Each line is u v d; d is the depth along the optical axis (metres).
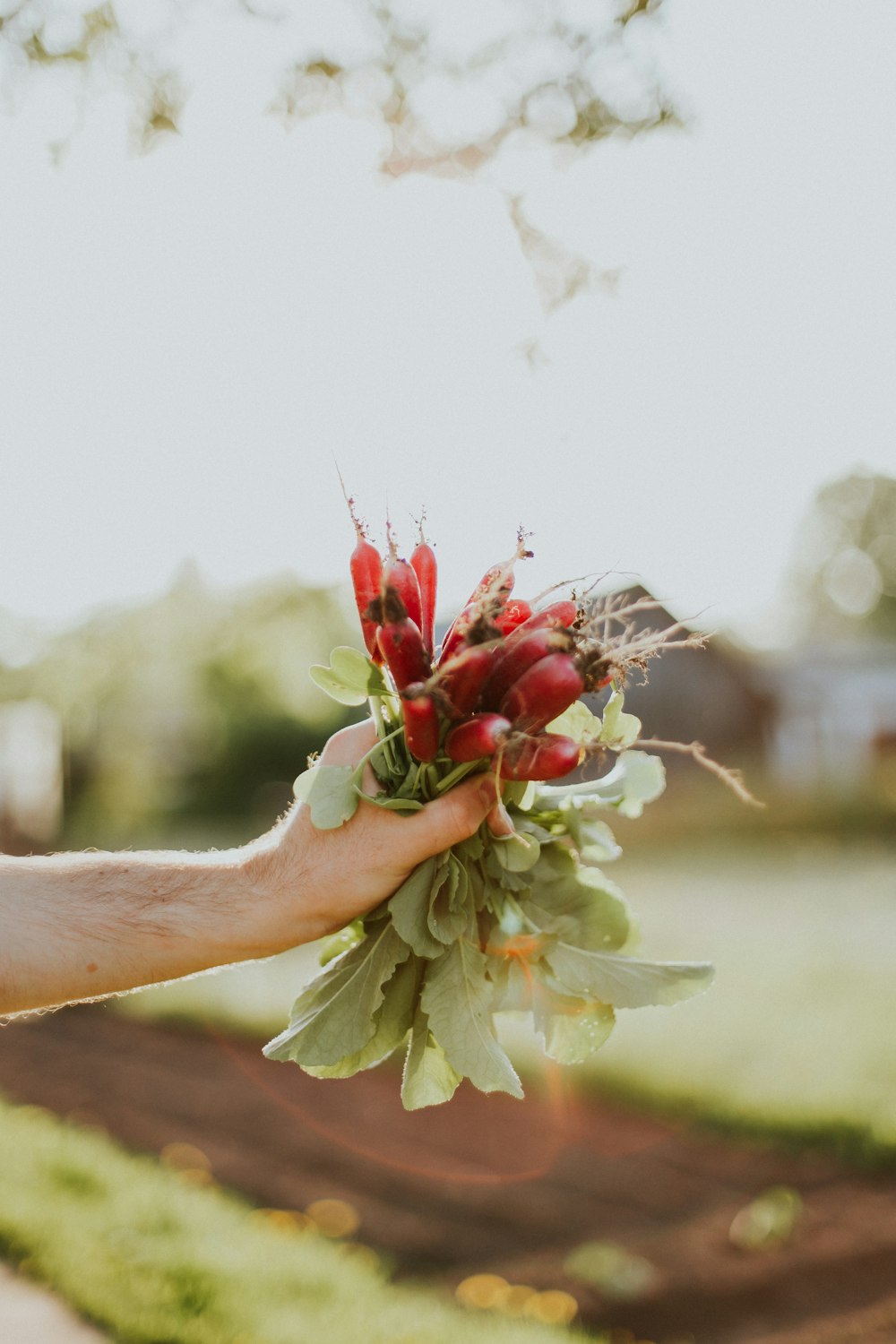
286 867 1.64
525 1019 1.86
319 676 1.61
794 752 27.20
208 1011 7.89
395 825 1.59
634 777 1.81
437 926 1.58
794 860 17.36
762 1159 4.90
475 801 1.58
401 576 1.59
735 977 8.27
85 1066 6.78
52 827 22.28
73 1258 3.51
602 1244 4.15
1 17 3.64
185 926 1.63
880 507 56.50
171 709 21.77
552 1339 3.31
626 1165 4.93
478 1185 4.78
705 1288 3.76
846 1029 6.47
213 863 1.70
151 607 9.66
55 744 22.34
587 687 1.55
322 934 1.64
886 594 56.31
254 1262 3.68
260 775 23.39
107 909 1.65
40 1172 4.34
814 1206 4.37
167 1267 3.48
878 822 19.64
